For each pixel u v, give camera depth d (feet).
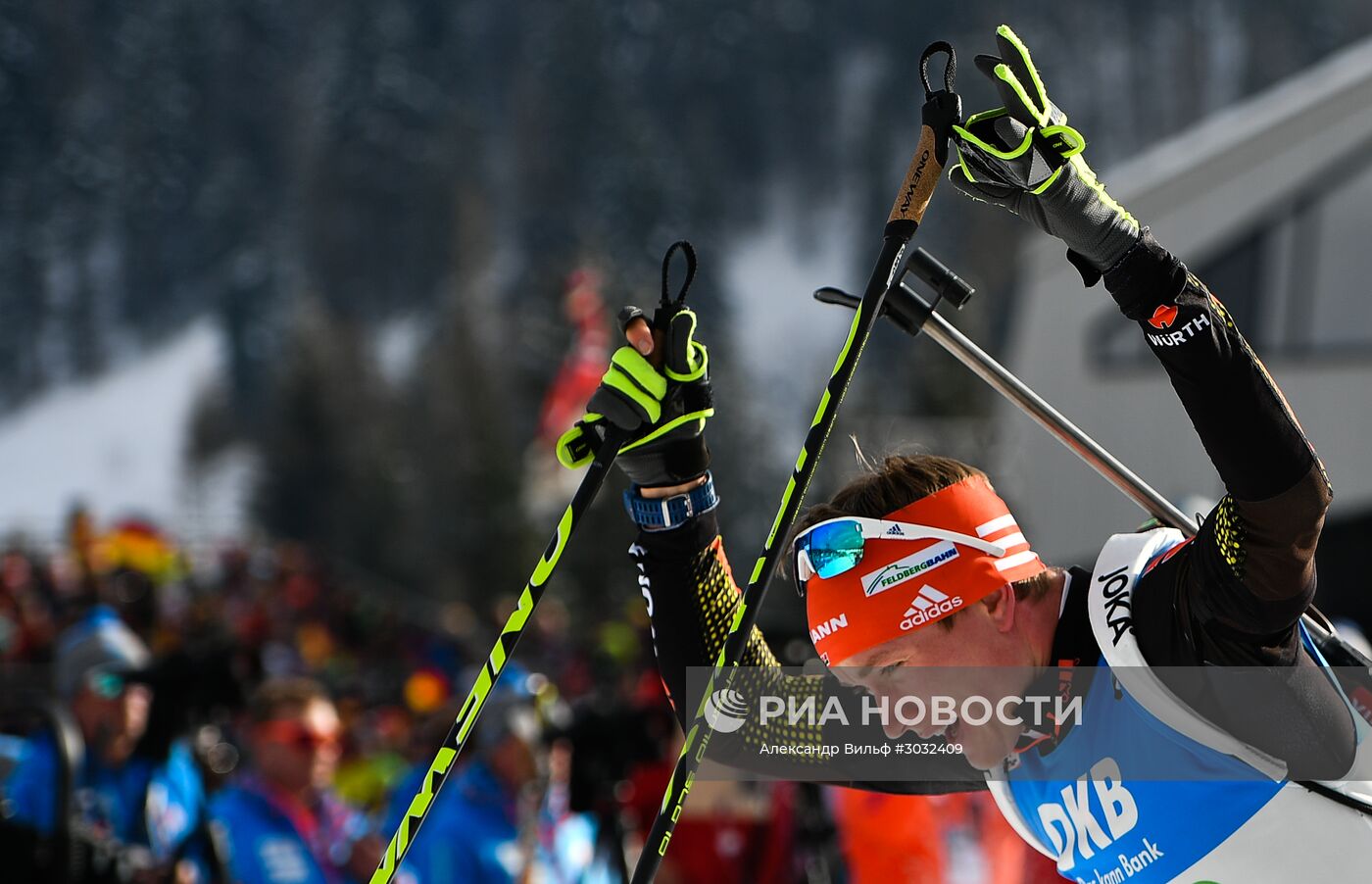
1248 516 19.20
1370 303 97.96
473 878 56.18
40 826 42.86
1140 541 22.50
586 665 162.20
